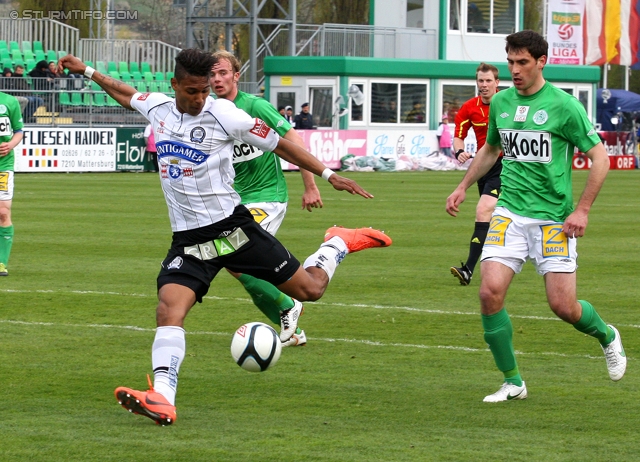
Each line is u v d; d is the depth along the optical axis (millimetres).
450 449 11492
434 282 24500
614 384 14797
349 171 71375
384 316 20047
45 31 80750
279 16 104125
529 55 13773
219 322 19344
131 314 20016
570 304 13766
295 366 15828
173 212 13148
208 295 22375
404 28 84125
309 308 20844
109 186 53000
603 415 13070
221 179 13039
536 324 19328
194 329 18688
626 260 28641
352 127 78875
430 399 13844
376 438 11922
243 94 17266
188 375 15203
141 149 65375
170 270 13023
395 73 80125
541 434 12180
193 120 12867
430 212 42812
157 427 12320
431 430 12297
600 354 16828
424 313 20391
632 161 83062
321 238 32781
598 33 88688
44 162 62125
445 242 32656
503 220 14031
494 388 14508
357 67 78125
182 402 13625
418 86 81938
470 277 23875
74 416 12812
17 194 47656
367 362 16109
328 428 12344
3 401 13547
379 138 73812
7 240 25016
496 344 13680
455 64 83125
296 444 11633
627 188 58312
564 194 13836
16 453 11195
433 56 85375
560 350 17141
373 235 15742
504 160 14312
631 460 11180
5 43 76312
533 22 102438
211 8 125625
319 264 14984
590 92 88438
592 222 39250
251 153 17297
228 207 13133
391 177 65625
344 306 21125
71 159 63000
